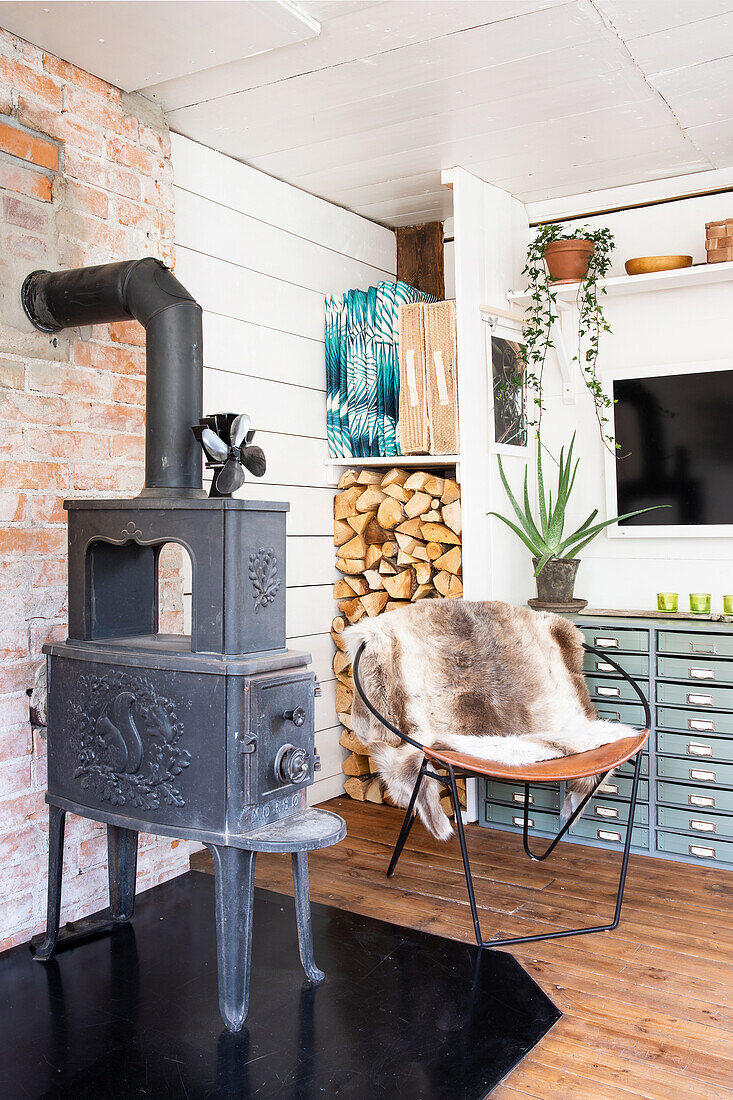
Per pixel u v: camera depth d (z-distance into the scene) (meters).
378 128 2.94
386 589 3.43
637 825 2.96
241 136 2.99
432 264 3.94
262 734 1.89
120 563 2.29
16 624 2.30
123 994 2.04
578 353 3.58
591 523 3.55
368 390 3.50
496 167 3.29
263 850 1.81
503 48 2.45
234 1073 1.74
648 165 3.30
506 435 3.45
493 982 2.11
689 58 2.53
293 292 3.43
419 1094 1.67
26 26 2.26
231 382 3.13
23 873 2.31
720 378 3.22
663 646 2.91
